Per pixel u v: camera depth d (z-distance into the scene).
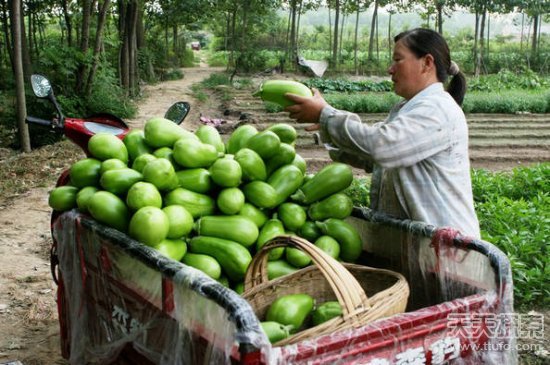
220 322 1.89
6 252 6.16
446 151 2.81
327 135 2.89
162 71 34.22
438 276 2.63
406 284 2.36
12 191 8.79
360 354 1.98
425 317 2.13
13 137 13.20
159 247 2.52
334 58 37.84
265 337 1.77
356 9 39.47
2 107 13.98
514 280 5.22
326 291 2.69
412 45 2.93
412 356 2.12
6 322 4.63
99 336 2.88
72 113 14.51
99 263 2.77
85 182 2.94
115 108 16.38
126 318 2.58
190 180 2.82
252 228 2.75
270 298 2.54
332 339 1.92
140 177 2.77
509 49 50.62
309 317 2.53
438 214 2.83
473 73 40.19
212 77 30.33
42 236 6.73
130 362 2.62
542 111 20.84
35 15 24.58
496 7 38.81
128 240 2.44
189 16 36.19
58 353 4.18
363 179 8.45
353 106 20.06
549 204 7.44
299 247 2.24
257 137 3.04
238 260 2.64
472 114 19.98
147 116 18.31
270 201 2.89
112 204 2.65
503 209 6.68
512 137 15.76
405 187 2.87
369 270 2.65
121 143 3.03
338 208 2.99
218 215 2.84
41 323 4.63
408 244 2.80
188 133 3.09
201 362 2.02
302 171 3.21
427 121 2.73
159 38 42.22
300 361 1.86
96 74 16.97
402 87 3.02
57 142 13.14
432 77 2.96
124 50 21.81
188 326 2.07
